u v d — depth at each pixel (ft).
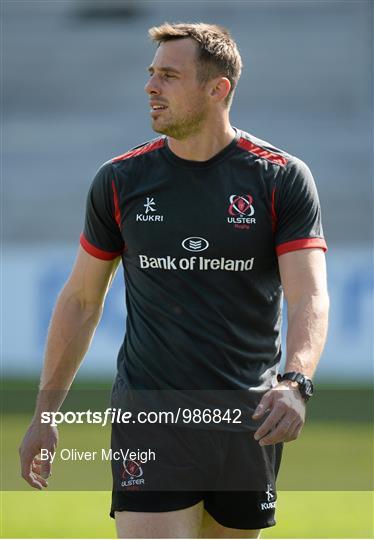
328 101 285.02
